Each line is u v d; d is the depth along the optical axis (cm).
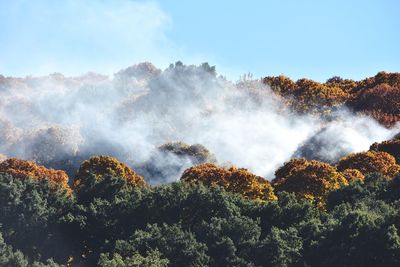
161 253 10462
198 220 12494
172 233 11050
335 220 11688
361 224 10544
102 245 12162
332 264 10456
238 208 12812
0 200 12431
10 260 10338
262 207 12862
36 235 12175
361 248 10212
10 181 13225
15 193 12575
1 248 10769
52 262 10712
